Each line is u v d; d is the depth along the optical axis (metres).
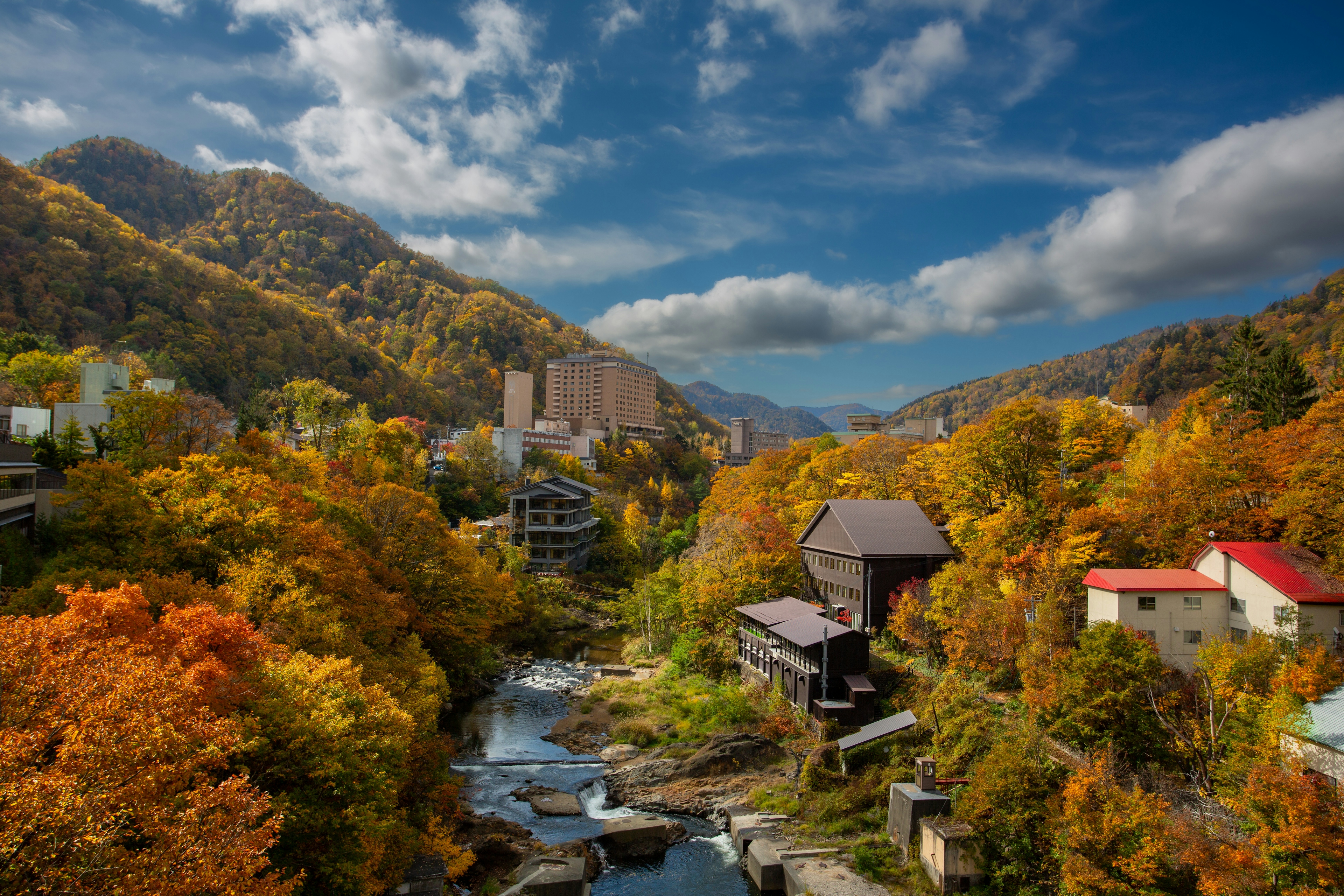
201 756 16.22
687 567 75.38
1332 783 21.33
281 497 41.59
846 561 56.09
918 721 38.41
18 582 31.66
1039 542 46.97
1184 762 28.45
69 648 16.67
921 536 55.53
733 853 33.94
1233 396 70.75
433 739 33.56
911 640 46.84
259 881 15.88
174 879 13.64
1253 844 21.44
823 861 30.75
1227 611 36.00
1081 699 30.34
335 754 21.73
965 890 27.52
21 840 11.85
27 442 48.47
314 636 32.09
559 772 42.22
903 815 30.84
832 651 44.03
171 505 35.75
